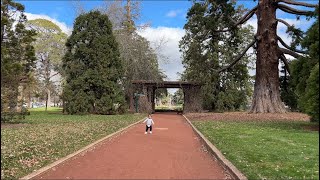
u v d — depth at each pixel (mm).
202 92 47438
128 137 18641
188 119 32406
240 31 50312
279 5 33062
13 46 21828
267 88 33094
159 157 12328
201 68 45812
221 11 37531
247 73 49344
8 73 20078
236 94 48531
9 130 18938
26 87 25609
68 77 40594
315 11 18188
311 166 9320
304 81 19828
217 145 13898
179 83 47188
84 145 14641
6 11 21094
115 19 51344
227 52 46938
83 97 39281
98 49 40250
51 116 34469
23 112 23531
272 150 12211
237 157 10953
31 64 22922
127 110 43781
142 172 9789
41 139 15336
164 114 47125
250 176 8383
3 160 10422
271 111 32719
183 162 11383
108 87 40031
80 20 41094
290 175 8367
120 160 11703
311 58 19328
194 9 38250
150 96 47969
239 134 17609
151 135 19719
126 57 48875
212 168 10398
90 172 9773
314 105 17078
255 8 35906
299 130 19234
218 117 31734
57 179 8930
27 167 9922
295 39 31984
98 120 28938
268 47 33094
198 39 43312
